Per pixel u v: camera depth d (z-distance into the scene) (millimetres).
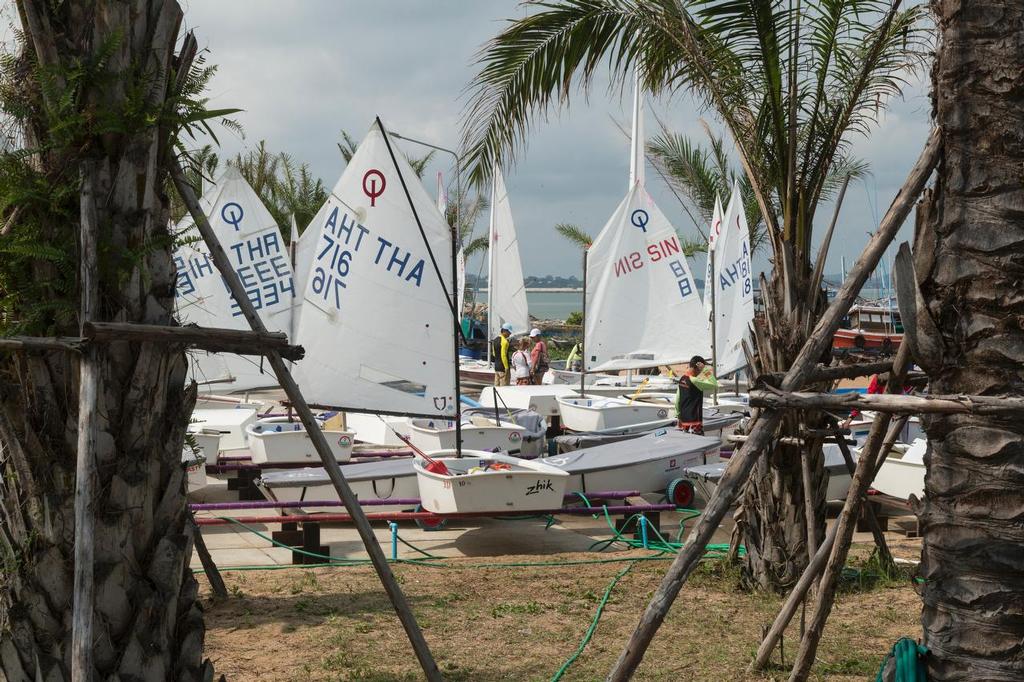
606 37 8227
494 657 7062
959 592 3992
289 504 10758
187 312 15297
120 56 4266
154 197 4473
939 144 4195
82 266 4227
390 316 12172
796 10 7883
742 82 8141
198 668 4645
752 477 8914
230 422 15617
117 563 4277
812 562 6270
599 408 18344
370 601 8492
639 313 22391
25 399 4312
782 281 8383
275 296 16016
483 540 11430
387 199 12023
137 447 4328
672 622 7953
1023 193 3885
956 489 3998
